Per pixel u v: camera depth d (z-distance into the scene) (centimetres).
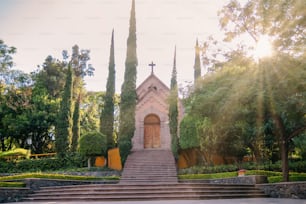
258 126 1750
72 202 1302
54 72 3469
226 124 1700
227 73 1467
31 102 3116
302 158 2294
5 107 3011
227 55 1512
